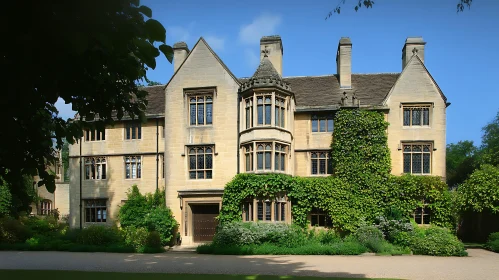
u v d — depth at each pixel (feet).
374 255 57.88
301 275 38.34
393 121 74.84
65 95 14.11
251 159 70.85
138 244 65.00
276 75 72.84
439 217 69.77
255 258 53.78
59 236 73.00
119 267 44.57
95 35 10.90
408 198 70.28
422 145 74.13
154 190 82.07
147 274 38.24
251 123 71.41
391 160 73.72
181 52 84.38
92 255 58.39
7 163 13.80
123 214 75.51
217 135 75.36
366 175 71.31
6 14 10.22
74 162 87.56
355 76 87.25
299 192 70.95
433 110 74.23
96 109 15.89
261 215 69.41
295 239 63.41
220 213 71.15
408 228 64.59
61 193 117.29
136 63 13.73
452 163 180.14
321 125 77.71
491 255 59.06
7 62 11.38
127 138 85.46
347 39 83.51
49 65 12.04
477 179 69.82
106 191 84.94
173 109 77.71
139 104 17.84
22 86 12.12
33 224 80.74
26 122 14.19
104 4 10.44
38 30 10.61
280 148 71.36
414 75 75.36
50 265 46.80
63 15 10.40
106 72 14.65
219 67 76.54
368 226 66.13
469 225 89.97
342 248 59.06
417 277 37.91
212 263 47.93
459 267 44.83
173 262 49.08
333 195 70.85
